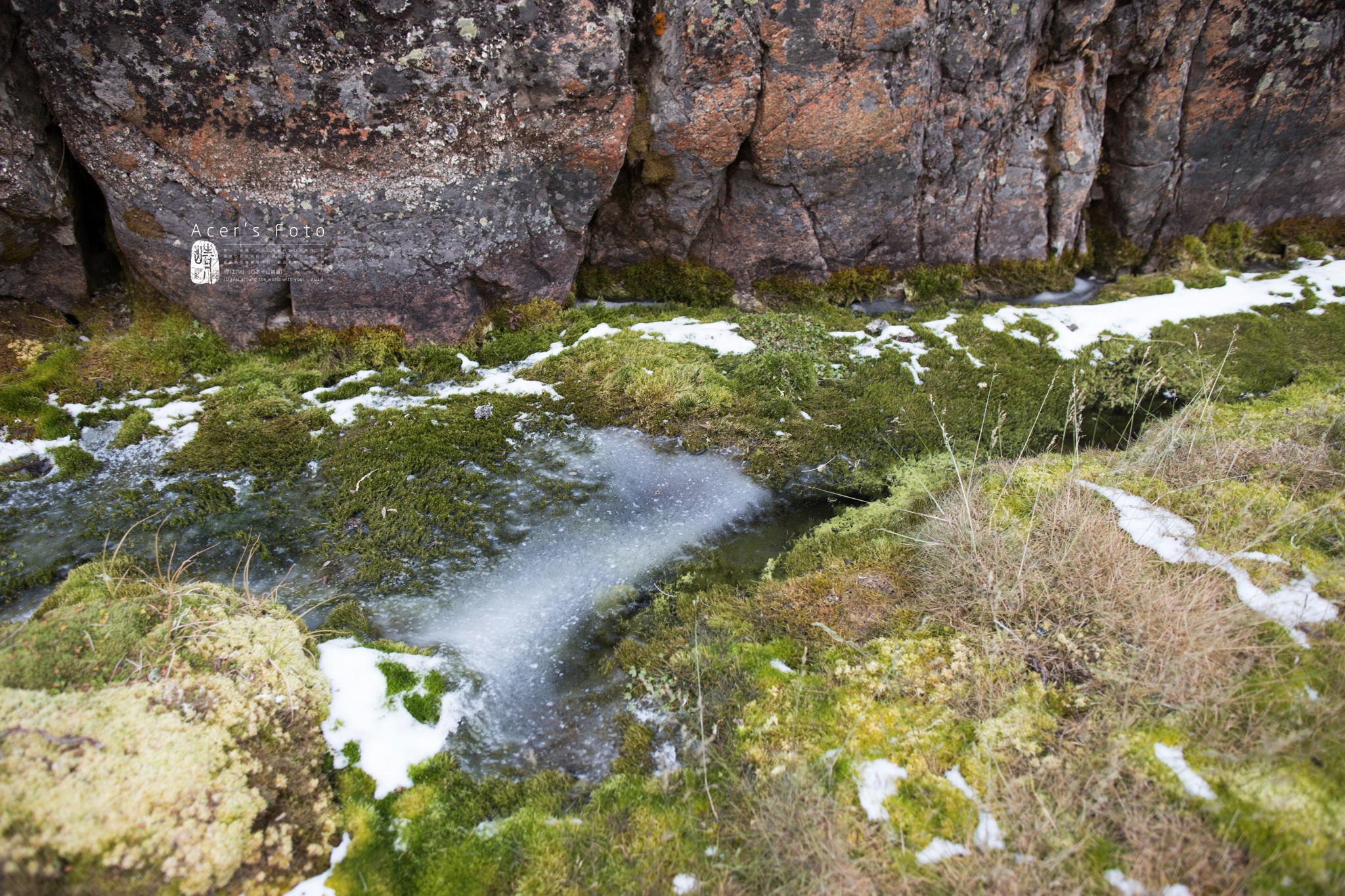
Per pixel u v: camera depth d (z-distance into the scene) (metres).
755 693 3.05
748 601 3.61
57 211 4.58
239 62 4.32
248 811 2.41
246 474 4.28
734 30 5.05
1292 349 5.50
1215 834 2.31
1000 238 6.49
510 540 4.00
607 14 4.78
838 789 2.62
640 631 3.50
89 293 5.04
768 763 2.75
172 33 4.19
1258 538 3.30
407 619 3.50
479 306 5.54
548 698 3.19
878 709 2.91
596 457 4.62
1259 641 2.88
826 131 5.54
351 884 2.43
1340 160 6.48
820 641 3.30
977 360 5.57
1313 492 3.71
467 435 4.65
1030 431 4.94
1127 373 5.47
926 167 6.03
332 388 5.02
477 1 4.49
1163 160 6.37
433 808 2.69
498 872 2.51
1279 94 6.11
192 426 4.54
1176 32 5.87
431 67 4.58
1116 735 2.66
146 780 2.31
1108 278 6.85
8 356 4.61
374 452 4.46
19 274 4.77
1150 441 4.45
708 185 5.69
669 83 5.21
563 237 5.61
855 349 5.67
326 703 2.91
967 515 3.73
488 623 3.52
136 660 2.78
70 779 2.23
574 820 2.65
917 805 2.55
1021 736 2.73
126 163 4.52
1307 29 5.83
